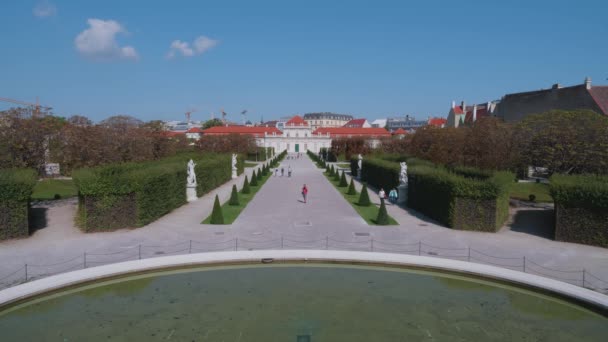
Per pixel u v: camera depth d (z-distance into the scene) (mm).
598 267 19625
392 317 14172
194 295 15930
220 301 15375
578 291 15281
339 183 55344
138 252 21453
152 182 29234
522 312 14750
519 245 23641
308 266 19328
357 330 13180
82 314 14281
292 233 26047
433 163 44969
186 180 39625
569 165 34250
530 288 16359
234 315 14180
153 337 12609
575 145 33281
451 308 14984
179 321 13703
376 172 52219
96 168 30016
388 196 43281
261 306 14938
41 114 34094
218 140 100875
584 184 24031
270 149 141750
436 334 13000
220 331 13008
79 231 25938
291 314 14297
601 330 13406
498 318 14234
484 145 36375
